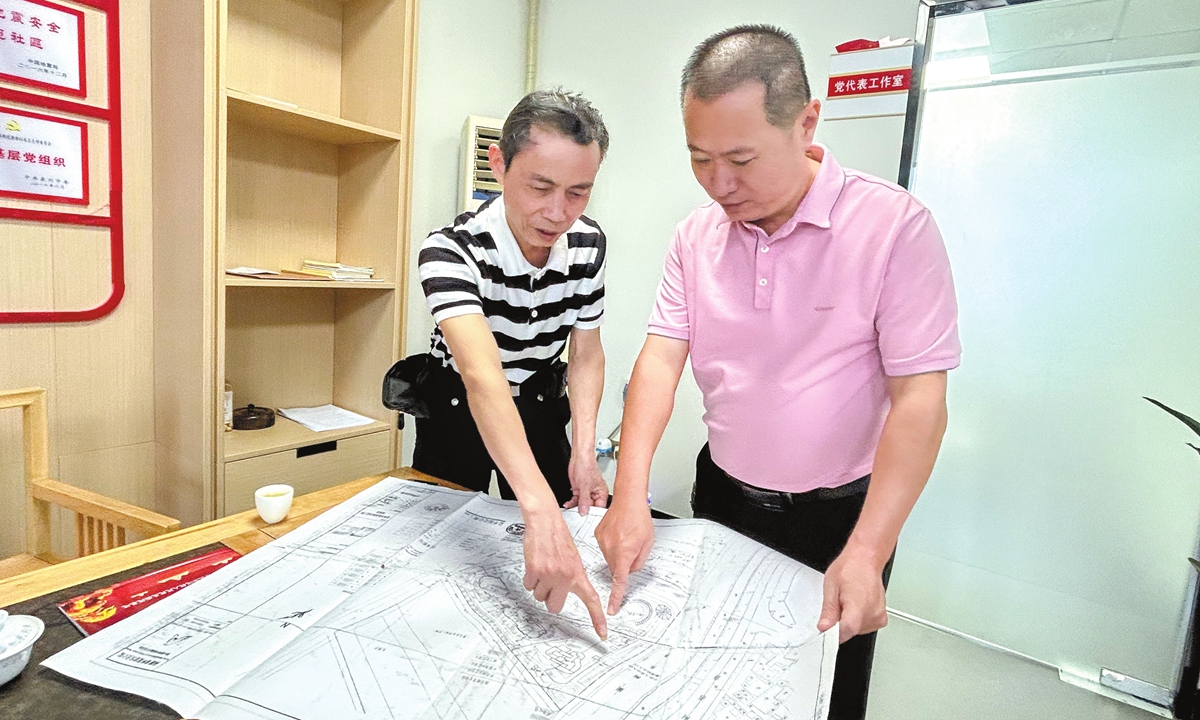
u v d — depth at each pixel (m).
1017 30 1.63
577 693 0.60
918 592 1.97
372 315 2.13
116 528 1.12
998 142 1.72
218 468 1.70
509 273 1.09
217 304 1.65
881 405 0.95
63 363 1.65
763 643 0.70
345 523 0.94
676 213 2.32
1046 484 1.75
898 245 0.85
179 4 1.58
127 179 1.70
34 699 0.56
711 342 1.03
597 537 0.88
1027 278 1.72
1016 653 1.82
